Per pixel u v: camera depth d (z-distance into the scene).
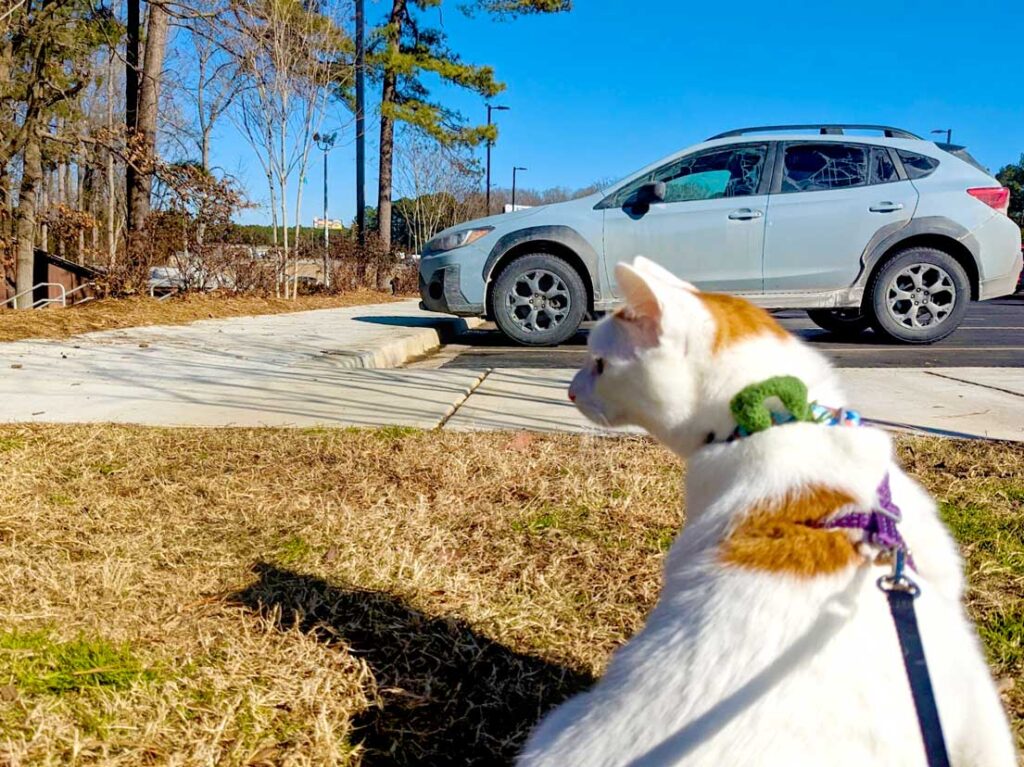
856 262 6.02
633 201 6.27
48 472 2.61
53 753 1.32
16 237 10.25
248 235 12.98
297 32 12.20
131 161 10.58
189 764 1.33
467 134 19.98
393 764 1.39
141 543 2.12
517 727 1.49
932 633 0.98
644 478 2.67
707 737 0.88
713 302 1.31
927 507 1.17
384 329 7.32
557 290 6.42
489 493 2.57
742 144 6.18
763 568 1.00
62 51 10.59
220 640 1.68
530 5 18.42
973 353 5.89
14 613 1.73
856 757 0.87
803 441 1.13
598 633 1.79
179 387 4.15
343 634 1.74
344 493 2.51
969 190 6.03
